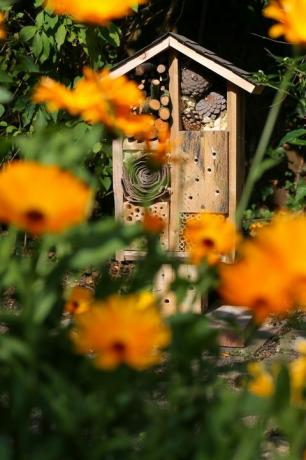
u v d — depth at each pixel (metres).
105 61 6.60
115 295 1.98
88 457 1.87
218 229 1.99
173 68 5.41
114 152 5.46
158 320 1.84
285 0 1.93
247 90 5.37
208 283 1.98
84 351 1.92
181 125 5.48
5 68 6.17
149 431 1.93
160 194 5.34
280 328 4.92
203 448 1.88
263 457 2.43
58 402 1.87
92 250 1.90
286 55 8.25
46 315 2.01
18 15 6.55
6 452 1.83
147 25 8.11
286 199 8.19
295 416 1.88
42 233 1.88
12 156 5.45
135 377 1.93
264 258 1.82
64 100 1.97
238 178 5.52
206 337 1.92
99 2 1.93
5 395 2.08
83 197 1.81
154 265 2.00
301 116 7.79
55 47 6.32
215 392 1.97
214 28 8.34
